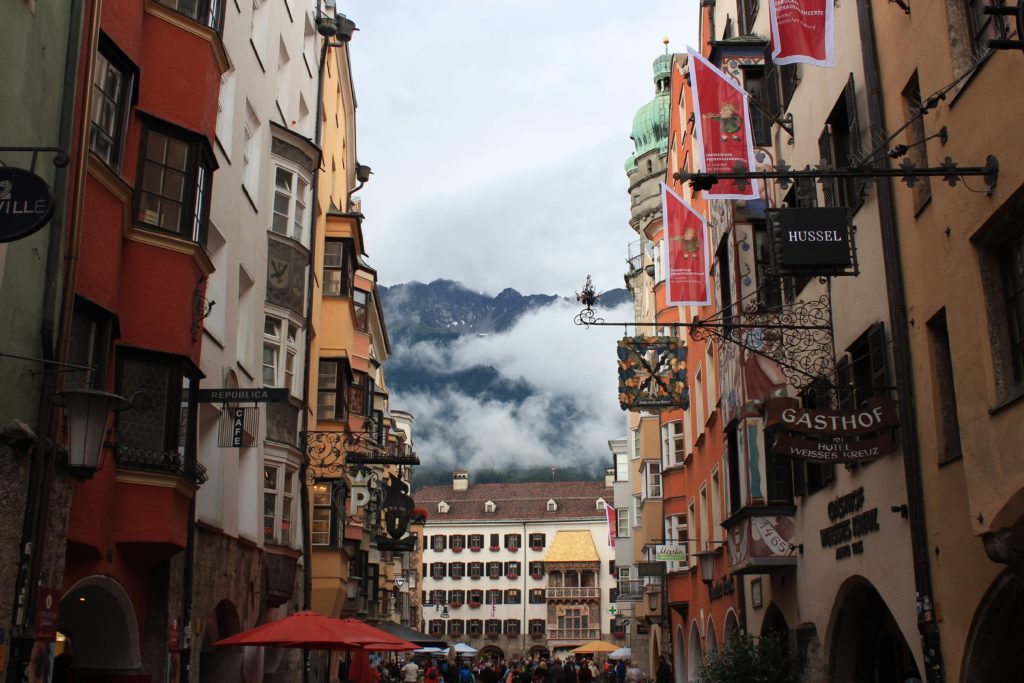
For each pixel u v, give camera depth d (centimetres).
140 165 1612
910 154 1373
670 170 3884
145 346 1575
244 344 2384
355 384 3728
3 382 1106
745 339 2011
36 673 1172
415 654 9050
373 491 3459
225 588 2077
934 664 1271
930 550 1305
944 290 1205
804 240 1295
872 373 1512
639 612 5069
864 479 1562
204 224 1734
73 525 1367
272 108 2645
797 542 1964
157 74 1658
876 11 1507
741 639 1970
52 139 1231
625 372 2381
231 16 2206
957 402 1150
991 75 1088
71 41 1271
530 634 11594
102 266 1438
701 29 3152
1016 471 1014
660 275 4116
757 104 1938
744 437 2033
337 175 3625
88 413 1100
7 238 912
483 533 12000
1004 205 1057
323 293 3183
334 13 3359
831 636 1744
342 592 3041
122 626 1574
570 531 11844
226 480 2086
